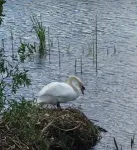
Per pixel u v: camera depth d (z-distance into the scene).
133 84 22.52
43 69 24.16
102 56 26.22
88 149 16.78
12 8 34.09
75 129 16.53
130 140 17.44
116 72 24.00
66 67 24.58
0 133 15.52
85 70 24.23
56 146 16.25
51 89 18.05
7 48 26.95
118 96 21.16
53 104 18.23
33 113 16.31
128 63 25.25
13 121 15.62
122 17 32.56
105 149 16.84
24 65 24.48
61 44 27.84
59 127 16.38
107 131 18.00
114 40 28.59
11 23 31.22
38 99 18.09
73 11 33.69
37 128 16.16
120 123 18.67
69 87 18.44
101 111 19.64
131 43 28.12
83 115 17.25
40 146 15.56
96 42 26.09
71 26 30.78
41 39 26.55
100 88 22.00
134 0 36.53
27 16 32.62
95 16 32.72
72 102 20.34
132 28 30.56
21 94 20.72
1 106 14.84
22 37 28.89
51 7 34.47
